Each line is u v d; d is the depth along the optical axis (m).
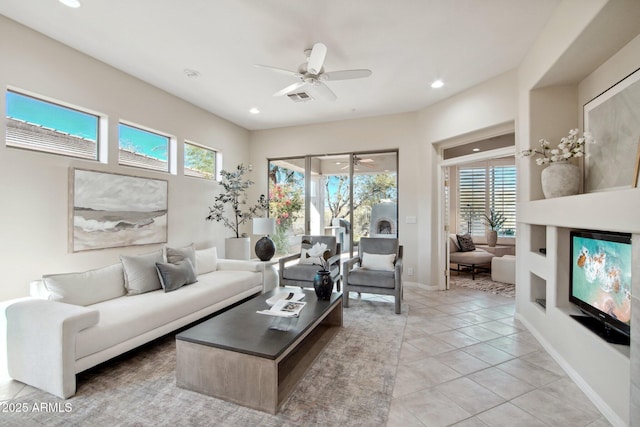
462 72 3.62
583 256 2.29
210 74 3.66
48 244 2.88
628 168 2.25
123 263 3.03
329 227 5.64
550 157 2.83
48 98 2.89
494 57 3.27
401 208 5.10
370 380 2.21
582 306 2.29
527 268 3.22
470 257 5.77
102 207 3.33
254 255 5.97
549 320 2.63
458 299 4.32
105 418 1.78
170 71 3.58
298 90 4.12
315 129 5.64
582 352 2.10
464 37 2.89
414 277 5.04
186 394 2.03
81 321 2.04
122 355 2.60
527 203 3.11
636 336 1.53
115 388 2.10
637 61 2.20
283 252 5.89
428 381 2.20
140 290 3.02
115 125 3.48
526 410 1.87
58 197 2.97
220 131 5.23
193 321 3.06
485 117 3.86
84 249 3.16
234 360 1.93
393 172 5.27
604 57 2.48
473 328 3.22
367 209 5.41
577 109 3.01
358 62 3.36
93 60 3.26
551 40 2.60
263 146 6.00
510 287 5.04
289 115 5.19
